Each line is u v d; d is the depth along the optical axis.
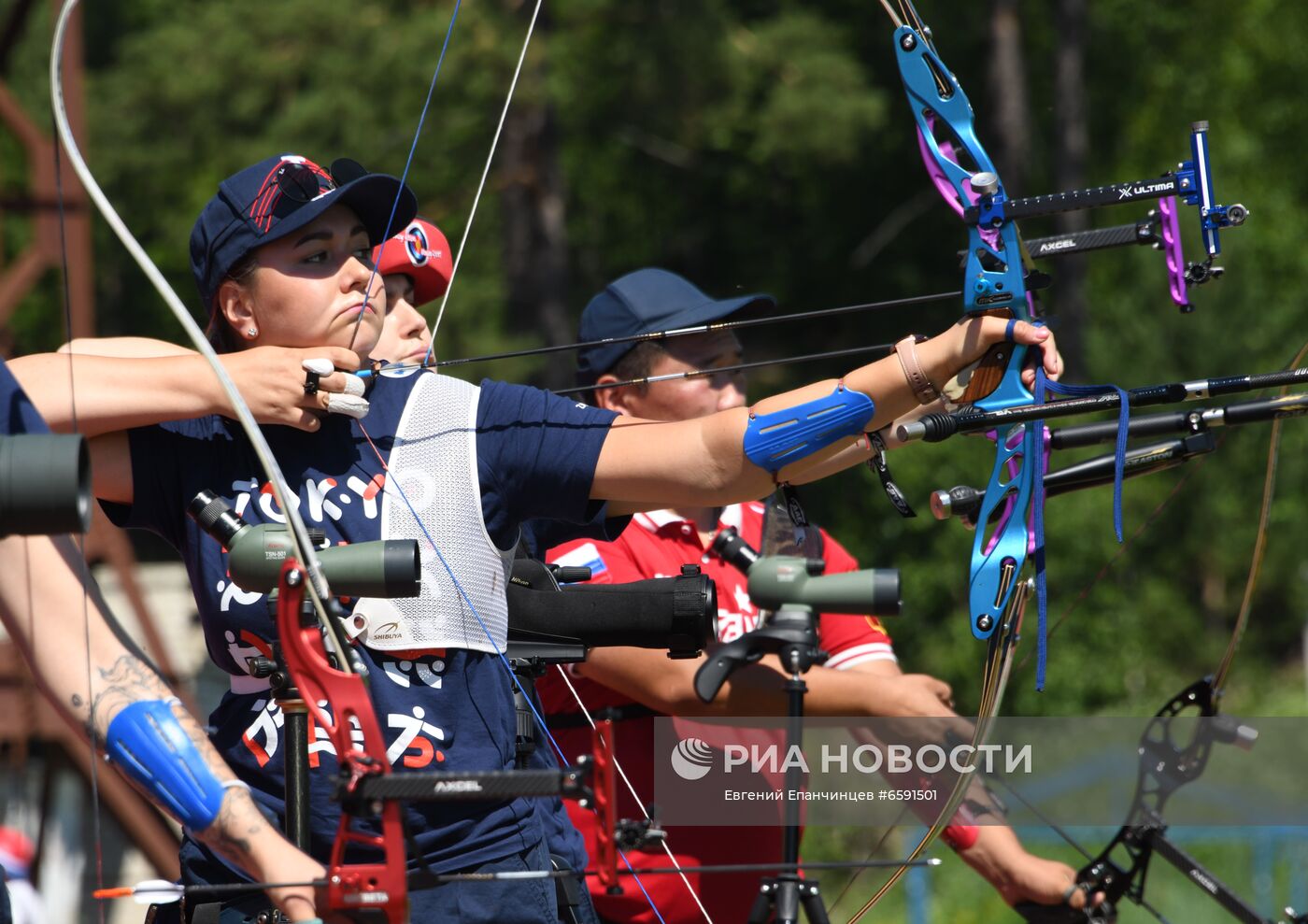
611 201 87.00
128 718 8.26
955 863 38.34
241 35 65.00
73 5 8.16
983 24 76.94
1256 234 84.06
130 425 8.95
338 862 7.66
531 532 11.49
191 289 80.81
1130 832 13.72
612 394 14.94
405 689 8.91
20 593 8.48
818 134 65.38
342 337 9.55
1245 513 70.44
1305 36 104.69
